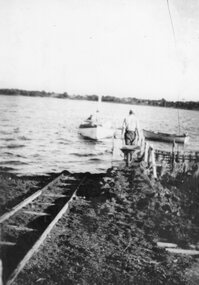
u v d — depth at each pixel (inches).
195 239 266.7
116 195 339.3
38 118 1633.9
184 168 461.7
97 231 268.5
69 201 330.0
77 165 718.5
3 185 386.3
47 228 253.9
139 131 490.3
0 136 1109.1
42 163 729.0
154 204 315.0
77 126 1456.7
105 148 949.8
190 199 350.6
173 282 210.5
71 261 223.5
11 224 270.1
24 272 205.0
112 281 206.1
